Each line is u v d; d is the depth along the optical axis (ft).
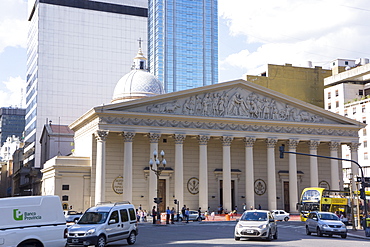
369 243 132.67
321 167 333.21
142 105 278.46
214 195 304.09
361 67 449.48
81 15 535.19
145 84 342.64
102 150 266.77
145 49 559.38
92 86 527.40
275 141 303.27
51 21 520.01
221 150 310.24
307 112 314.14
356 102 437.58
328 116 318.04
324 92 481.87
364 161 428.15
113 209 123.24
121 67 544.21
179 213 261.85
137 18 561.43
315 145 312.09
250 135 298.15
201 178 285.02
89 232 113.60
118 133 281.33
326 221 160.25
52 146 399.03
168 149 297.12
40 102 500.74
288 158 325.62
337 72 485.56
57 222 96.43
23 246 90.89
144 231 179.63
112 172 282.15
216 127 291.58
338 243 130.31
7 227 89.15
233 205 309.63
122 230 123.54
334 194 265.54
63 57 519.60
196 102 289.12
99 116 268.82
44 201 95.30
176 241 134.62
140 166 289.12
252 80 457.68
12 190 609.83
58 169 278.05
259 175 315.58
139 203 285.23
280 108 307.37
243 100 298.97
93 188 278.67
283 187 321.32
